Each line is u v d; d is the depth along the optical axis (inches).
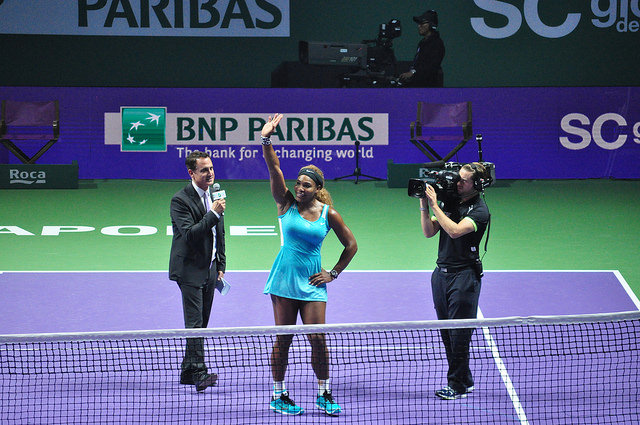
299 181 762.8
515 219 1752.0
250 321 1039.0
